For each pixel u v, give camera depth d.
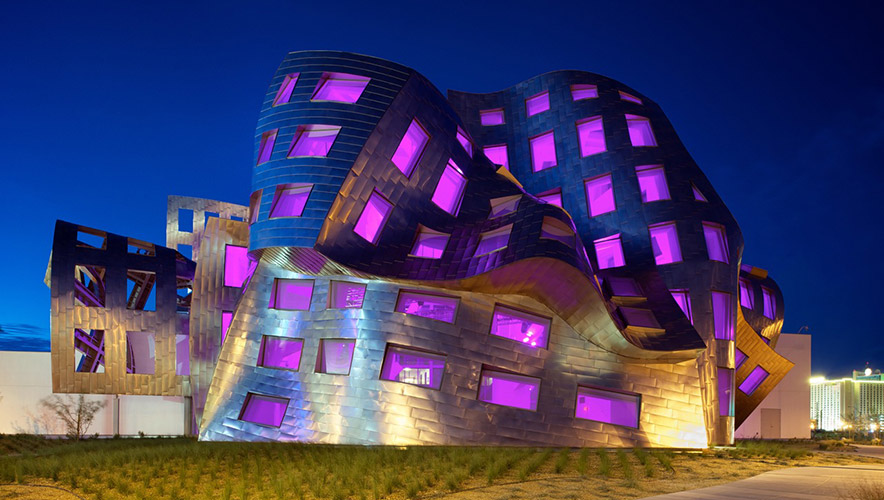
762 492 14.58
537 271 26.89
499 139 41.09
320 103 30.05
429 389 27.17
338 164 28.52
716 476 18.02
